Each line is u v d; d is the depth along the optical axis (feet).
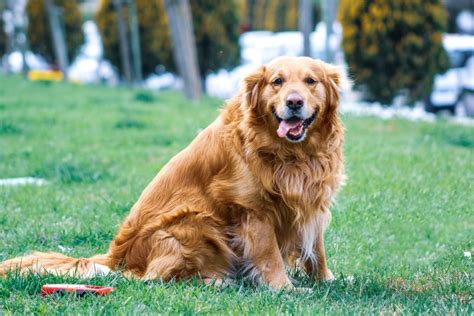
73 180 40.04
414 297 21.45
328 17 76.07
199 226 23.35
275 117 22.89
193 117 64.44
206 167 23.65
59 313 18.95
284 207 23.35
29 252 27.78
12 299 20.52
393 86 69.56
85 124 61.11
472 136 52.16
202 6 108.37
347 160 41.83
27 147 50.85
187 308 19.65
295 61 23.27
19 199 35.42
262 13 192.85
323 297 21.22
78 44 160.25
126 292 20.97
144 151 49.34
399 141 50.55
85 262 23.86
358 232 30.32
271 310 19.38
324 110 23.49
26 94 88.43
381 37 68.23
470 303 20.51
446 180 36.73
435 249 29.71
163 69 127.95
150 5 122.42
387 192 34.35
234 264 23.81
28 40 162.09
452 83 86.17
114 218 31.89
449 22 122.21
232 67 112.16
